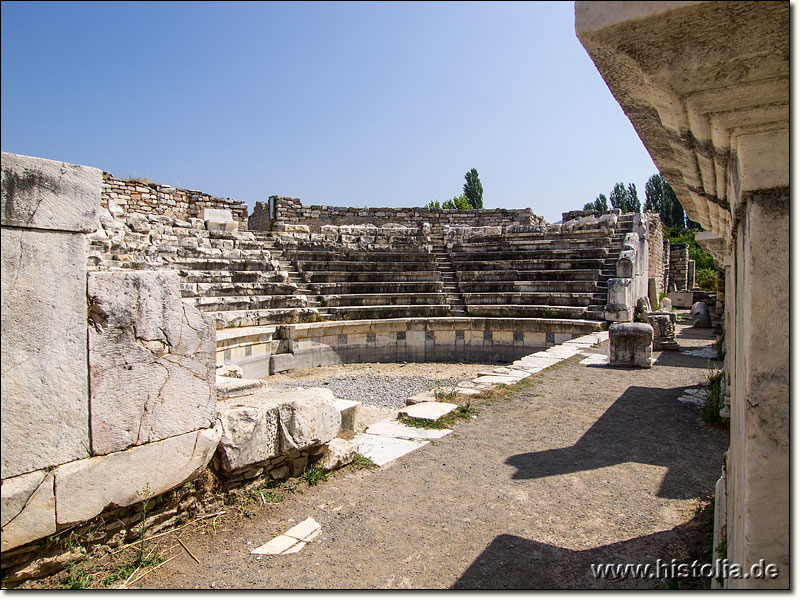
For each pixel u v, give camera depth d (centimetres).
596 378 1079
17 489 333
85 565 375
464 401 894
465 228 2338
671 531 436
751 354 196
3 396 327
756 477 196
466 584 366
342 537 437
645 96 205
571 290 1766
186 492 448
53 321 351
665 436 697
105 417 381
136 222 1505
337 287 1761
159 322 416
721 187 280
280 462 534
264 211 2672
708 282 4022
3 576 339
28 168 336
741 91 175
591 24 161
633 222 2066
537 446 665
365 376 1388
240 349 1304
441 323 1697
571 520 463
